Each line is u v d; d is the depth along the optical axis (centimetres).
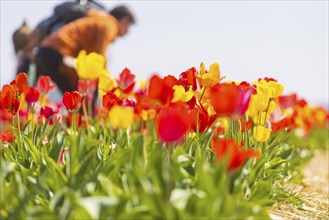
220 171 209
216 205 203
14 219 202
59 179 227
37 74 520
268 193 253
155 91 223
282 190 305
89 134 312
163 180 210
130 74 325
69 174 232
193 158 244
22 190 212
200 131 266
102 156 251
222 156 209
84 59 310
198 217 205
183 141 270
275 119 344
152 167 214
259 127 275
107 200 198
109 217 200
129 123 233
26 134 286
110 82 311
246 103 223
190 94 263
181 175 228
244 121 280
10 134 297
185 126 204
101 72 312
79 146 236
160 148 229
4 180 223
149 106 284
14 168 247
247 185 251
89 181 221
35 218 200
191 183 226
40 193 228
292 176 379
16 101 271
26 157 265
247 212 207
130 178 218
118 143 290
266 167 293
